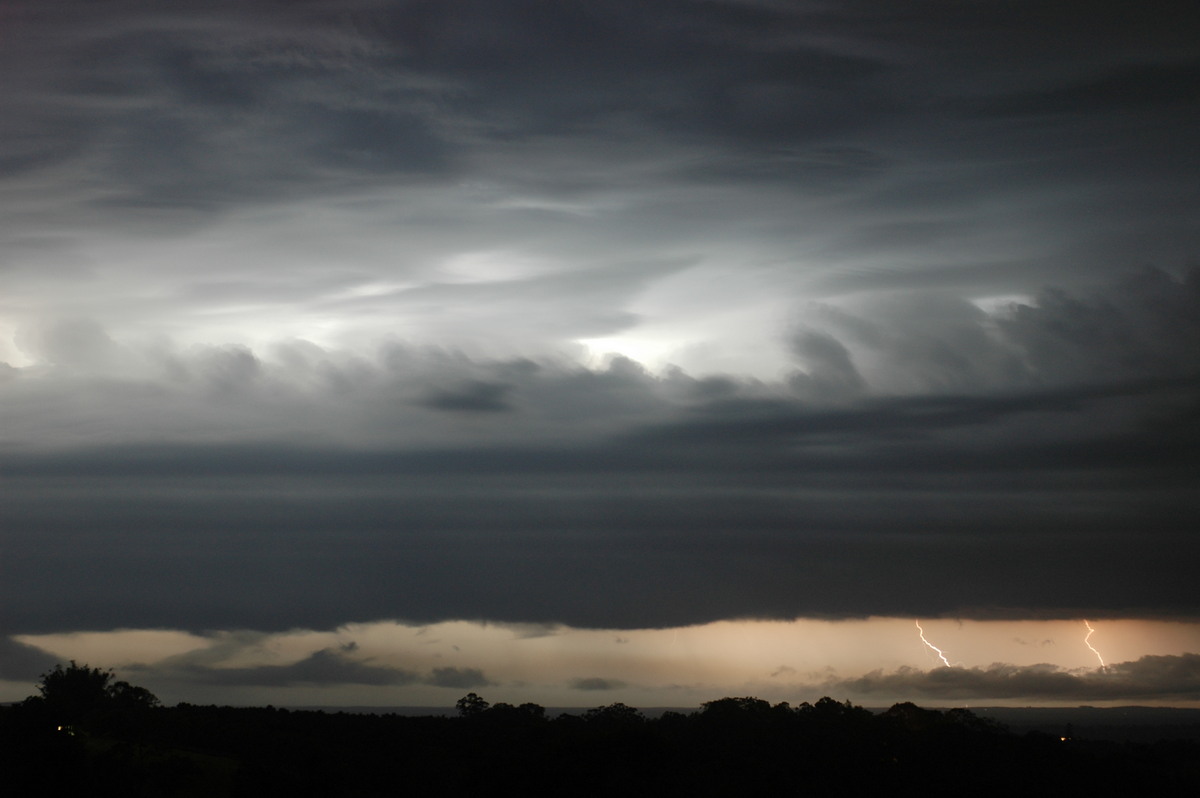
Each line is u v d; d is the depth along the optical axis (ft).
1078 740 393.70
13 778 262.26
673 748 313.32
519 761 290.35
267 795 281.74
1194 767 339.98
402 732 384.27
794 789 290.35
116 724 359.25
